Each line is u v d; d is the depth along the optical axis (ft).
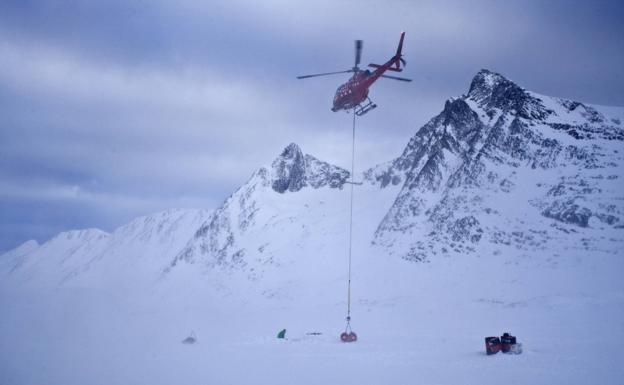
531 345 135.23
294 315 315.37
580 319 209.05
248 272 472.85
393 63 195.11
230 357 130.93
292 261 458.09
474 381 93.61
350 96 203.31
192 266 543.80
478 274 316.19
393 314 279.49
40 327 228.63
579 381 91.56
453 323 224.74
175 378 101.30
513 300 274.16
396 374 102.58
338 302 338.75
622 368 102.17
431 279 328.08
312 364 117.39
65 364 118.42
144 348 151.23
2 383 97.45
